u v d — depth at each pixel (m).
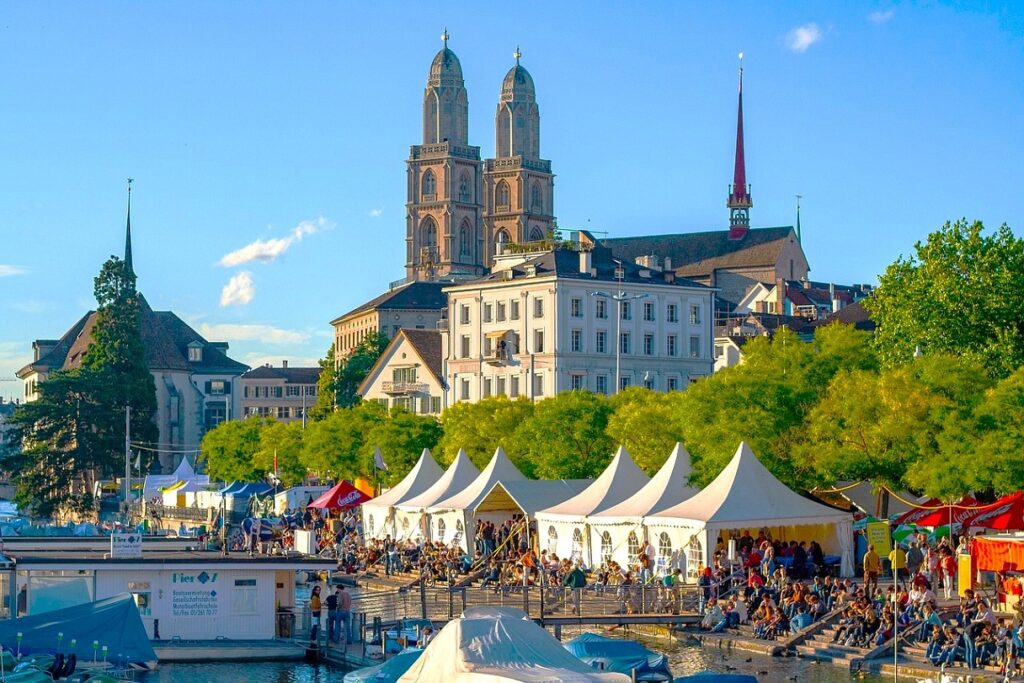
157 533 136.88
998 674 59.06
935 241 96.56
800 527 88.06
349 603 72.12
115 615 61.75
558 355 177.50
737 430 89.56
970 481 77.50
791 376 95.94
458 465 108.94
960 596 70.38
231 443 182.00
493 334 185.62
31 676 54.31
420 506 105.88
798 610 70.81
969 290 93.94
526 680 46.06
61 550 87.75
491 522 103.38
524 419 127.00
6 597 70.00
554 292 178.12
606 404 118.12
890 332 98.88
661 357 184.62
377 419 148.38
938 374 84.88
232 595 72.75
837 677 61.56
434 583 95.69
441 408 197.62
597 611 78.00
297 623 76.38
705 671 63.28
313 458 148.12
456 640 48.69
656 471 105.81
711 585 76.00
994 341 93.44
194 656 70.00
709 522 78.94
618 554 88.06
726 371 95.75
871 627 67.06
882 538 81.81
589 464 116.19
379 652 68.12
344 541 112.19
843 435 86.31
